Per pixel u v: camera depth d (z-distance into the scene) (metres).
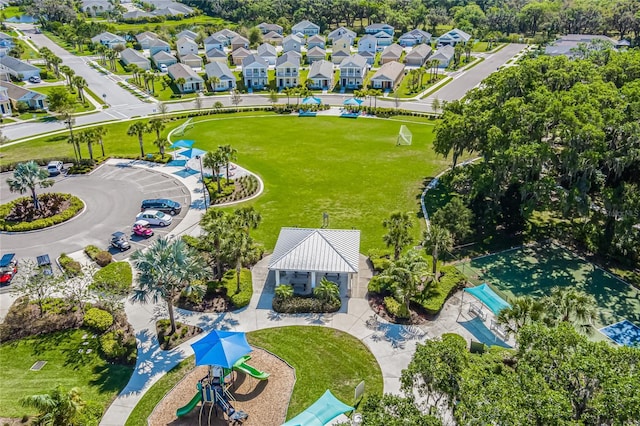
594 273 52.06
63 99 83.88
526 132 58.25
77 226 61.28
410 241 50.28
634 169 57.84
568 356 29.48
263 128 99.75
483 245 57.12
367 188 71.75
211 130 98.38
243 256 46.03
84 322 43.66
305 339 42.25
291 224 61.38
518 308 38.34
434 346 31.53
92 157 81.38
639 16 164.38
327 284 45.53
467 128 66.69
